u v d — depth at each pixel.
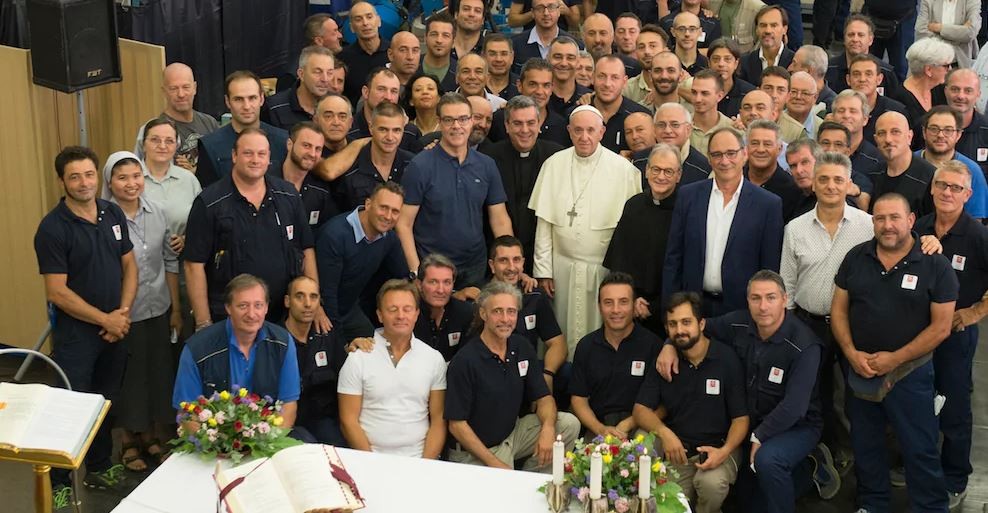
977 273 5.92
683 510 4.37
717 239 6.12
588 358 6.11
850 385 5.84
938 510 5.85
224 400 4.72
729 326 5.90
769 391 5.75
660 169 6.18
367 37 8.59
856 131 6.95
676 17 8.73
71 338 5.88
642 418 5.88
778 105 7.60
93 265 5.83
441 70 8.31
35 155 7.00
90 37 6.69
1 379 7.02
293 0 10.27
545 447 5.80
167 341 6.31
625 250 6.43
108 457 6.21
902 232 5.57
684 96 7.63
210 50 9.45
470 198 6.49
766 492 5.60
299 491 4.04
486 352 5.74
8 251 7.16
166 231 6.28
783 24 8.98
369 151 6.52
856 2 12.48
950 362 6.02
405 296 5.52
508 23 10.20
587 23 8.77
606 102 7.38
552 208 6.60
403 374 5.63
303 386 5.84
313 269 6.11
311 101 7.41
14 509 5.85
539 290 6.51
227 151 6.67
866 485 5.96
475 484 4.59
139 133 6.84
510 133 6.71
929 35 10.36
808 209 6.32
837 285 5.84
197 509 4.36
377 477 4.62
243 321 5.30
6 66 6.88
